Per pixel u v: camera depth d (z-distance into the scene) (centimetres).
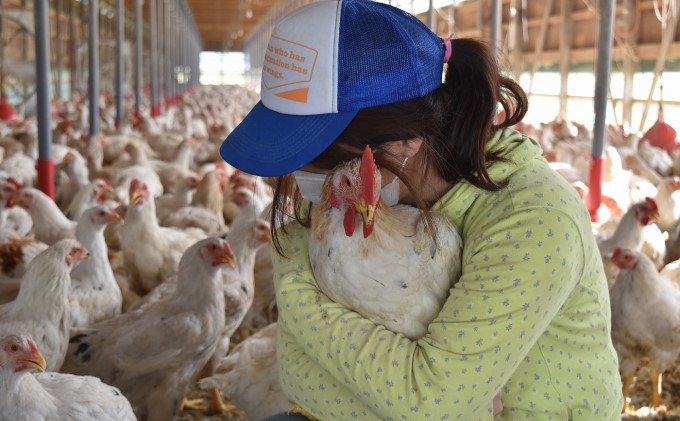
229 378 351
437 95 142
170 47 3231
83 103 2238
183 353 371
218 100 3428
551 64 1958
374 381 135
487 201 144
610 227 679
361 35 135
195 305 377
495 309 132
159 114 2164
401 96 136
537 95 2036
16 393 263
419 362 133
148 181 877
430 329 137
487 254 135
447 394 131
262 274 521
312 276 149
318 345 142
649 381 469
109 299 436
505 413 151
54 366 350
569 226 135
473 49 143
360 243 140
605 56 754
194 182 748
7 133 1277
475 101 142
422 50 137
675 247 652
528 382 148
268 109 146
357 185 134
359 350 137
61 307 349
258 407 340
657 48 1424
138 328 366
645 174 1002
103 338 370
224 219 811
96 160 960
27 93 2125
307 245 155
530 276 131
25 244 484
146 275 529
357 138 139
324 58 135
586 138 1303
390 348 136
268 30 4850
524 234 134
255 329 542
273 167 139
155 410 380
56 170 879
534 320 133
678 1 1334
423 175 145
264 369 345
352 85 134
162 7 2867
